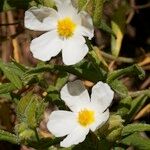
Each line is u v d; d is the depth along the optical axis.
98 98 0.23
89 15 0.22
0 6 0.27
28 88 0.26
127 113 0.24
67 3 0.23
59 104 0.25
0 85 0.24
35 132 0.23
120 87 0.24
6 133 0.24
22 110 0.23
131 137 0.25
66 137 0.22
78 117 0.23
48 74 0.31
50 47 0.23
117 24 0.30
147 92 0.25
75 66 0.25
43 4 0.24
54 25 0.24
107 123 0.22
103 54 0.31
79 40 0.23
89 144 0.24
